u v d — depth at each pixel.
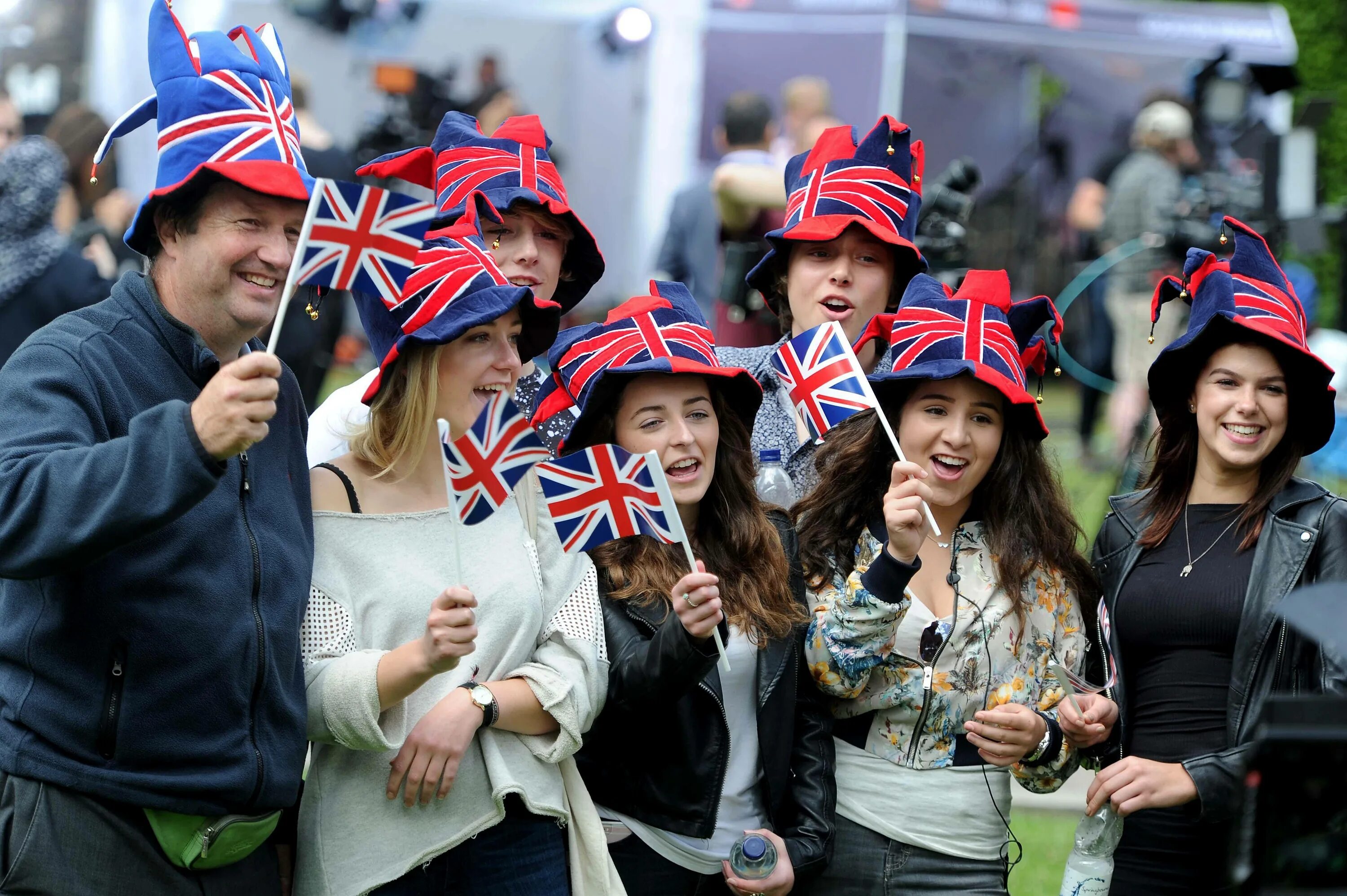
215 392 7.49
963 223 17.45
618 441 10.67
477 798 9.31
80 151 23.56
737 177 20.58
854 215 12.49
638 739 10.09
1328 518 10.68
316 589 9.20
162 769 8.27
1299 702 6.30
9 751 8.20
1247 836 6.29
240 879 8.81
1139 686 11.17
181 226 8.42
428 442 9.71
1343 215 23.27
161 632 8.20
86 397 8.15
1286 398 10.82
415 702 9.27
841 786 10.55
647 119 36.66
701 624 9.37
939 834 10.36
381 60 36.75
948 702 10.47
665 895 10.05
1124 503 11.70
